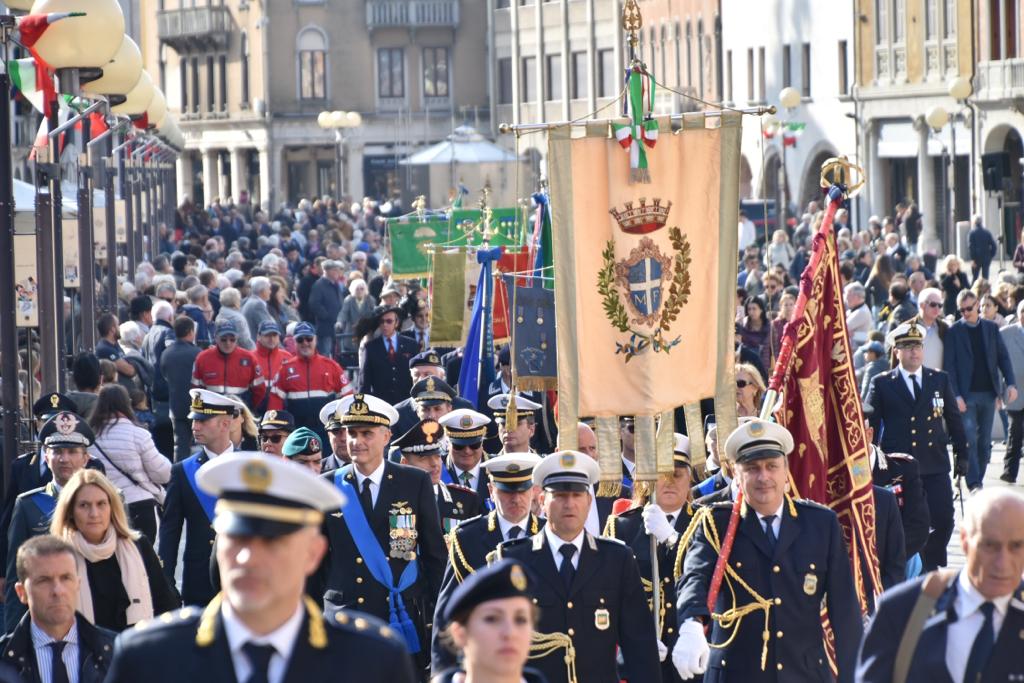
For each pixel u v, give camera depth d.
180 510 31.64
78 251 58.19
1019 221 137.75
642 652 24.03
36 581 22.48
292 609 14.70
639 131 27.45
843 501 27.36
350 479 28.38
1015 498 17.17
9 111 37.22
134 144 94.50
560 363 27.62
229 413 33.03
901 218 139.12
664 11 199.62
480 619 16.55
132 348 59.38
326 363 54.94
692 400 27.77
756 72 178.12
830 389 27.36
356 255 101.94
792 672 23.70
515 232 54.78
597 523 29.41
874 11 157.25
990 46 139.75
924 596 17.56
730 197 27.69
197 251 120.25
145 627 15.12
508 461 26.58
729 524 23.97
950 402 42.97
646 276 27.62
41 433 30.55
